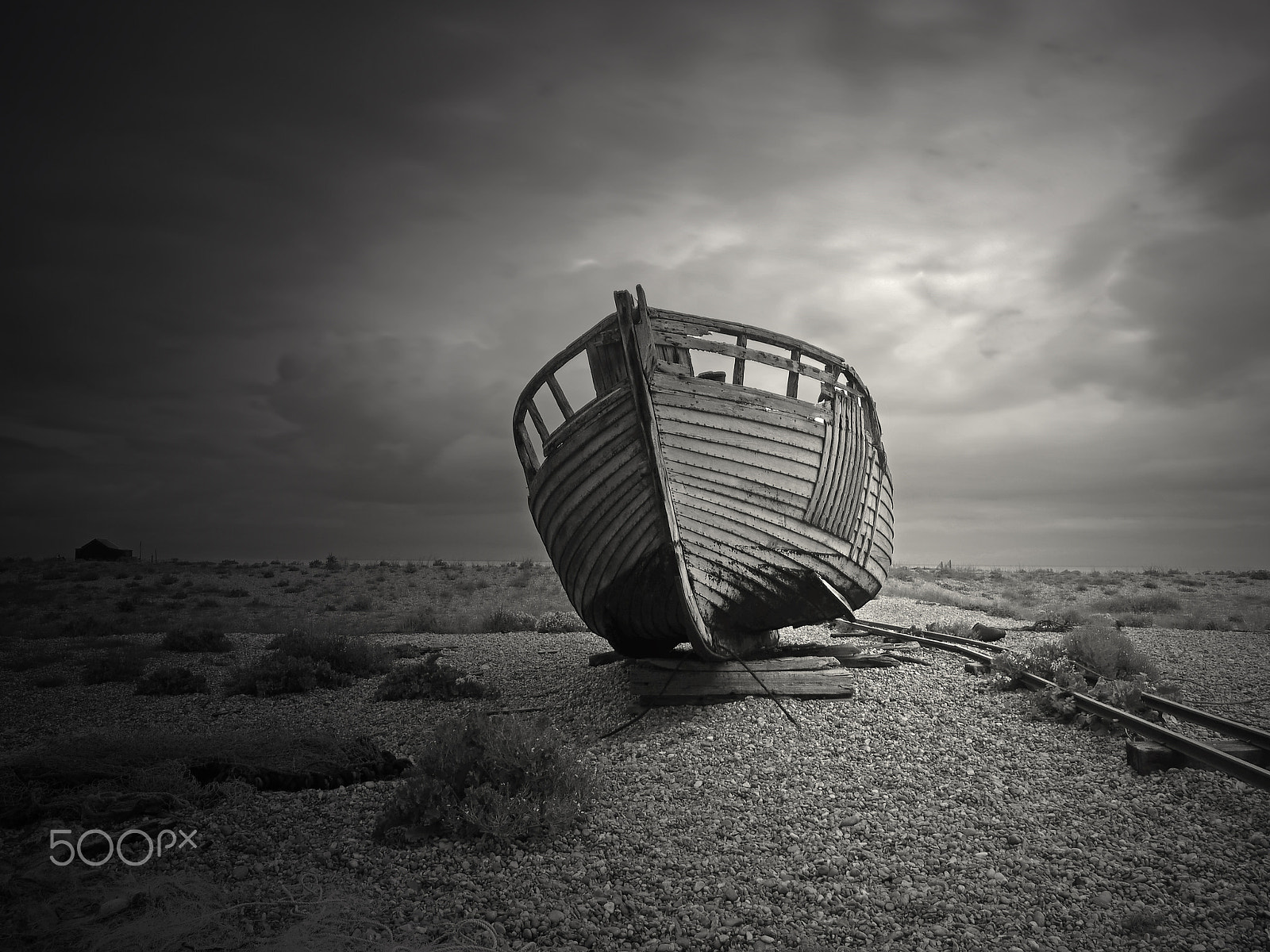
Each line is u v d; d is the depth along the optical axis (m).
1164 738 7.03
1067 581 45.53
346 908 4.81
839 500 10.60
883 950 4.28
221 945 4.41
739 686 9.98
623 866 5.41
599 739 8.77
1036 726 8.40
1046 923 4.52
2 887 5.16
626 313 8.77
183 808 6.72
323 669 13.05
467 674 13.73
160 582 41.56
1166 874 5.01
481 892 5.03
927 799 6.51
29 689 13.16
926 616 22.25
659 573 9.72
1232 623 20.16
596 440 9.53
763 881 5.12
